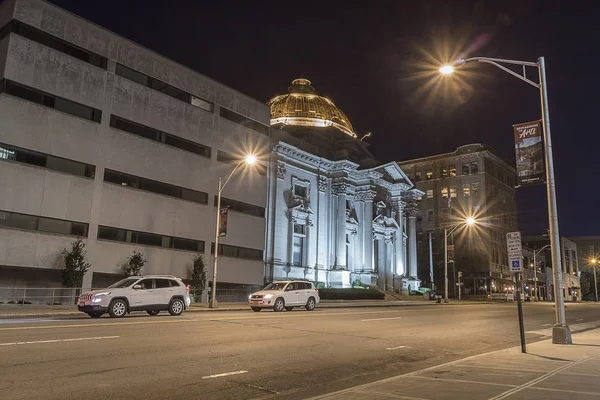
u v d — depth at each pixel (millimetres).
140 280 22328
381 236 66625
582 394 7359
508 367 10117
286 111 66375
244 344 13406
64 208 32125
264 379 9258
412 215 74250
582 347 13617
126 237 35688
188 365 10203
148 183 37500
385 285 65125
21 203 30156
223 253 42688
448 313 31516
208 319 20656
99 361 10219
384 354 12938
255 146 46594
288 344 13812
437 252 87938
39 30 32250
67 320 19453
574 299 119250
